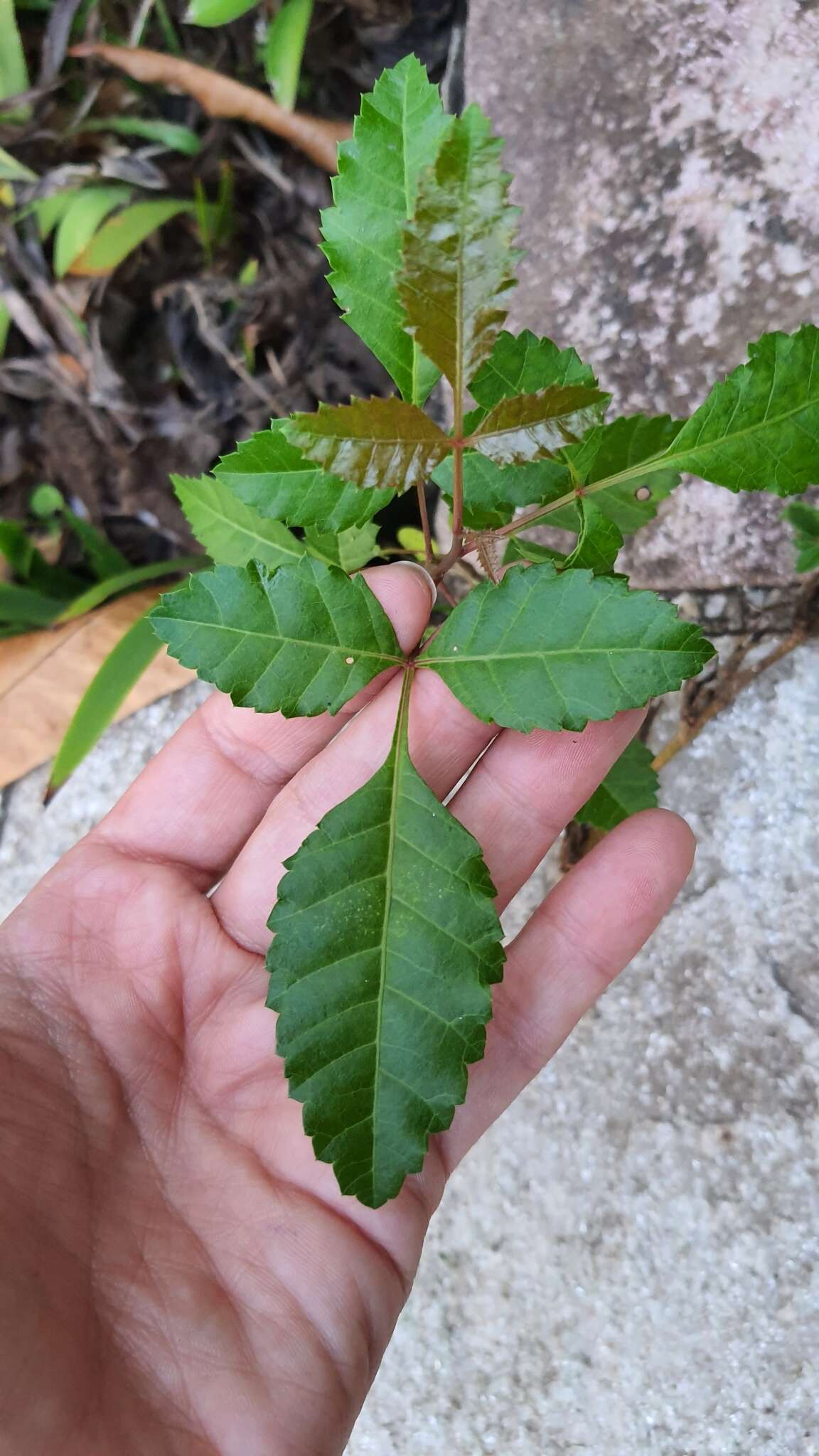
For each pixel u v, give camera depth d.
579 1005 0.20
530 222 0.27
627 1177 0.26
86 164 0.30
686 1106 0.26
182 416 0.31
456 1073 0.15
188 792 0.21
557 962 0.20
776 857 0.26
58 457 0.32
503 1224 0.27
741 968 0.26
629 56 0.26
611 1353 0.26
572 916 0.20
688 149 0.25
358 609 0.16
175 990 0.20
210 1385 0.16
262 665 0.16
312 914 0.16
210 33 0.30
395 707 0.19
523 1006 0.20
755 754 0.27
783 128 0.24
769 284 0.25
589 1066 0.27
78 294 0.30
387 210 0.14
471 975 0.15
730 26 0.25
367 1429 0.27
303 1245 0.18
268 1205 0.18
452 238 0.12
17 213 0.29
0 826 0.33
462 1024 0.15
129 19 0.30
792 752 0.27
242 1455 0.16
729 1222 0.26
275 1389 0.17
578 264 0.27
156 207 0.29
